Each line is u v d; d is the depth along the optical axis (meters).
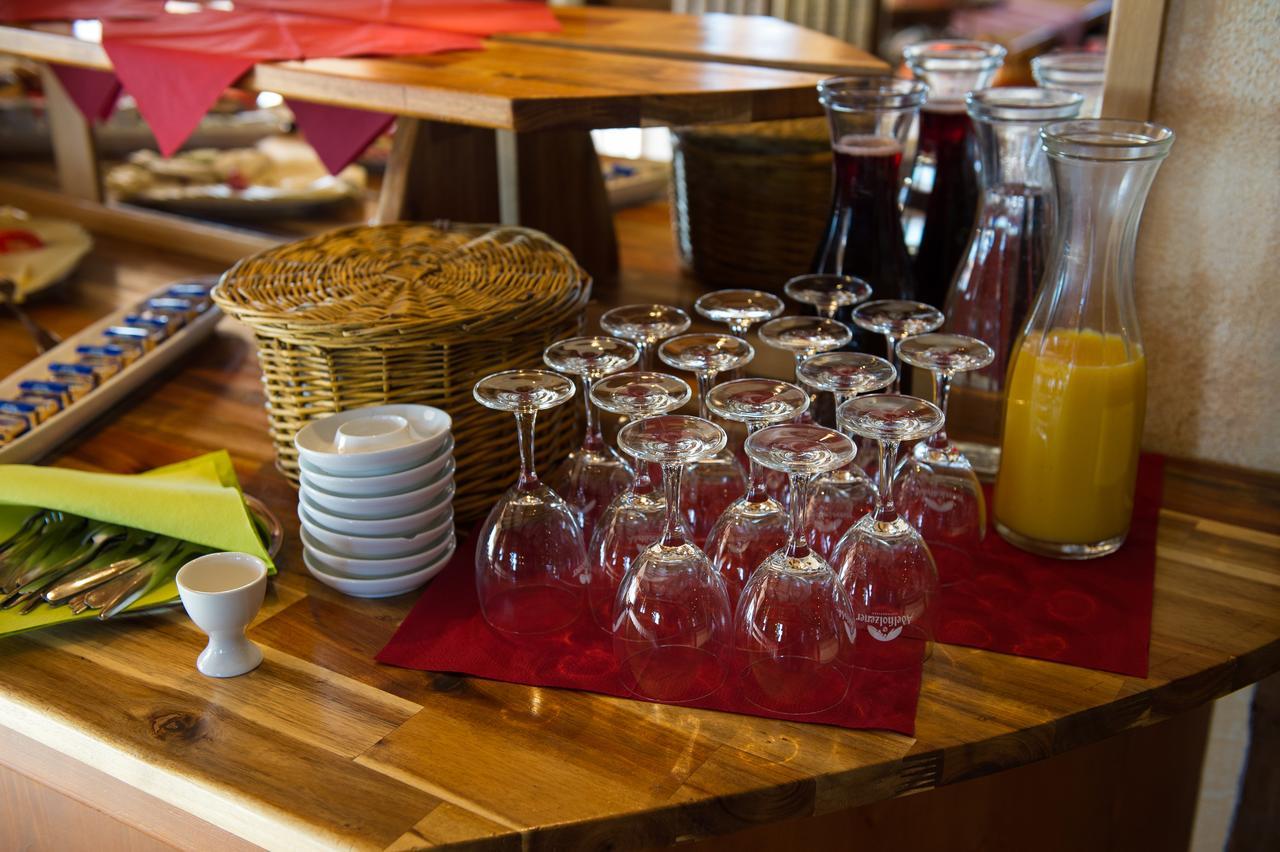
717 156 1.62
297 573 1.11
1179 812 1.37
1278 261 1.17
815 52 1.65
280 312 1.12
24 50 1.71
